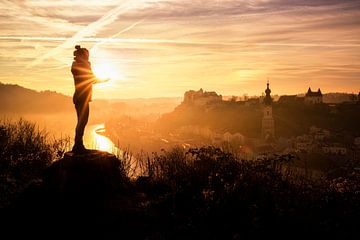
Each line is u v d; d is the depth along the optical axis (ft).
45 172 31.42
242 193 27.02
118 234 25.66
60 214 27.78
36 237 25.59
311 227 24.40
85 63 30.81
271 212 25.30
